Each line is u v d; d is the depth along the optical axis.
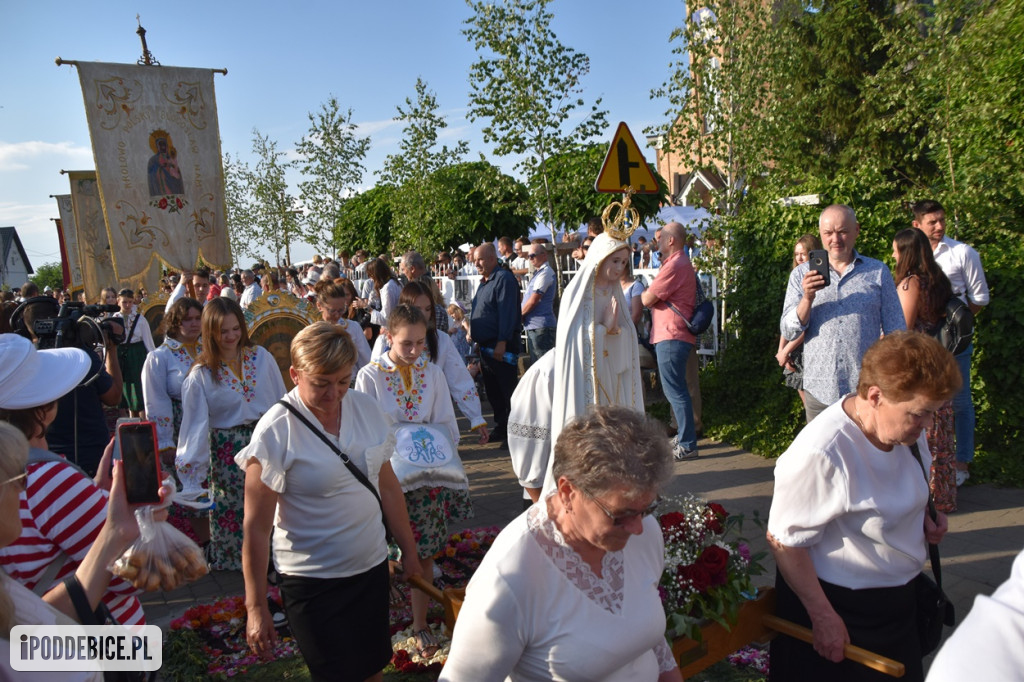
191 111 10.91
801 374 5.25
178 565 2.02
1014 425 5.96
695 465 6.91
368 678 2.91
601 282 3.95
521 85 10.24
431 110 15.68
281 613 4.41
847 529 2.46
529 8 10.11
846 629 2.46
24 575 2.03
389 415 4.02
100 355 4.27
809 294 4.65
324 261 20.03
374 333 9.18
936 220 5.60
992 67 7.44
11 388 2.17
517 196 12.65
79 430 4.40
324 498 2.79
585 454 1.82
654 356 8.27
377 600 2.90
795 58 9.36
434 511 3.93
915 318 5.06
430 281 7.81
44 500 2.07
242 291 16.11
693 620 2.64
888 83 8.30
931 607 2.63
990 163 7.17
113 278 15.09
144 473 1.95
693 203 9.64
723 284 8.59
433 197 16.05
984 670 1.29
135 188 10.62
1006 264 6.07
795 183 8.27
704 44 9.37
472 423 4.85
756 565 2.91
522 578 1.91
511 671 1.97
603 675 1.94
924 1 8.77
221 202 11.26
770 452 6.99
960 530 5.03
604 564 2.01
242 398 4.80
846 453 2.38
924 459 2.59
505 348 8.00
